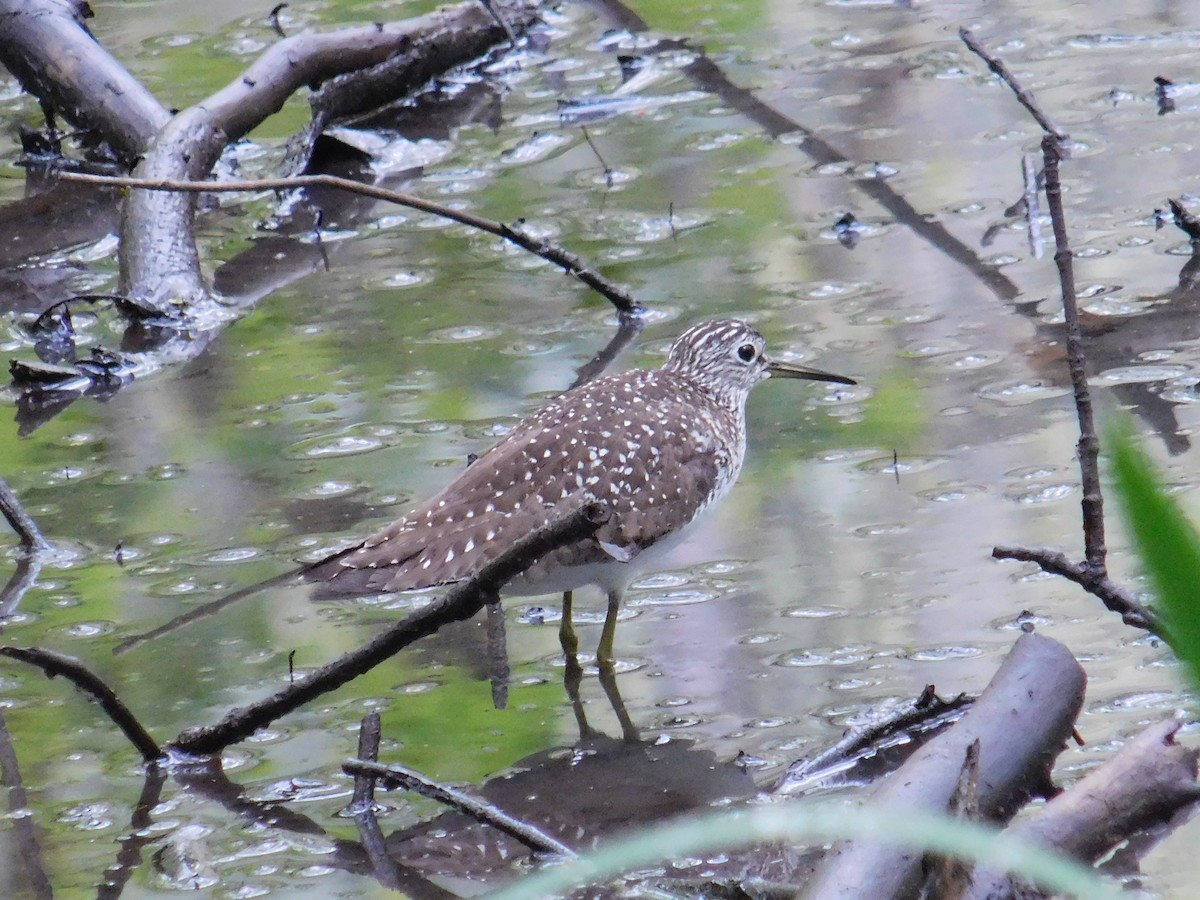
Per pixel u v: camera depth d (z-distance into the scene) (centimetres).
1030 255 1463
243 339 1455
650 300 1454
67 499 1189
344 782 845
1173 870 682
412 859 775
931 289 1420
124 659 975
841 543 1045
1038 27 2009
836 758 820
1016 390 1230
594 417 1007
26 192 1819
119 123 1780
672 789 813
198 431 1288
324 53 1855
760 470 1158
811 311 1401
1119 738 805
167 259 1551
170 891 757
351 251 1628
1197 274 1388
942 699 845
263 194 1789
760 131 1803
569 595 961
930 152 1705
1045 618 932
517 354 1377
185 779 855
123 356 1419
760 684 902
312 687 840
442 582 930
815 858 752
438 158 1827
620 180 1714
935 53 1958
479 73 2038
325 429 1271
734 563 1038
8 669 981
